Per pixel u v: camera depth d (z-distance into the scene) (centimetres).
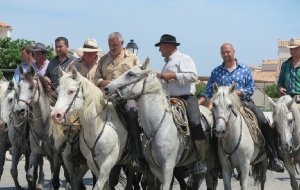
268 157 1011
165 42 945
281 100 998
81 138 877
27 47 1208
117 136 880
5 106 1070
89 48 991
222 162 936
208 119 989
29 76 983
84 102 842
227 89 889
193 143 930
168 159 877
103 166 859
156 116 871
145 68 867
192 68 942
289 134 946
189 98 953
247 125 941
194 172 952
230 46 993
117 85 849
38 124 992
